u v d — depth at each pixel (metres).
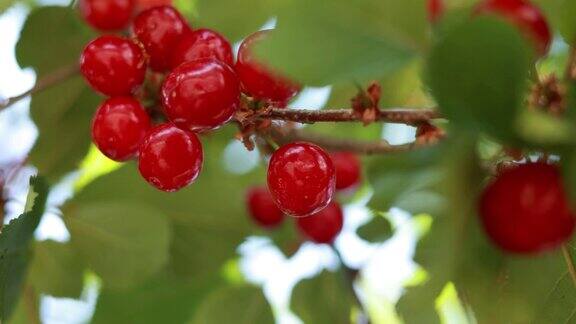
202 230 0.35
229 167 0.36
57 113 0.33
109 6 0.33
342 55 0.19
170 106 0.23
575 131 0.18
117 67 0.25
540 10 0.24
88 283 0.34
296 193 0.23
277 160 0.23
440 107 0.18
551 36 0.25
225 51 0.25
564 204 0.20
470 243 0.20
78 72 0.32
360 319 0.34
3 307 0.26
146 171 0.24
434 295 0.20
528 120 0.18
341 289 0.34
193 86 0.23
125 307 0.36
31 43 0.34
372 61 0.19
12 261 0.26
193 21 0.37
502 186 0.20
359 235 0.33
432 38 0.19
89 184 0.33
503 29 0.17
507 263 0.20
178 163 0.23
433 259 0.21
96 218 0.31
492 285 0.20
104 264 0.32
